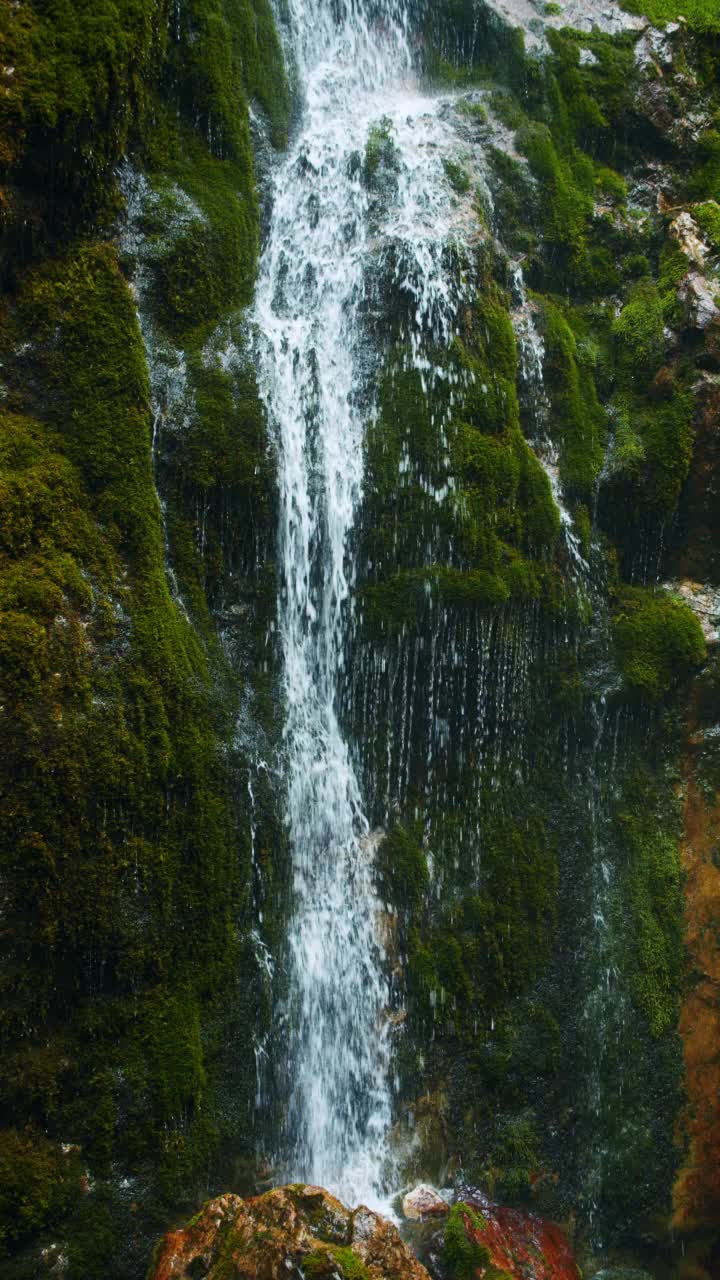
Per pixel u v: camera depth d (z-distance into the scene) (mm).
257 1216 4887
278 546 6629
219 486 6352
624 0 9008
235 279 6785
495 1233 6109
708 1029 7477
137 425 5941
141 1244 5281
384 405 7094
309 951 6371
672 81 8781
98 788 5305
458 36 8906
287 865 6367
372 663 6969
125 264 6270
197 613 6254
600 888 7449
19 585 5215
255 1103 5926
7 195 5586
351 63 8586
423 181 7773
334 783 6770
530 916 7180
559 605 7453
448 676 7102
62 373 5812
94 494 5781
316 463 6801
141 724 5547
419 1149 6551
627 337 8125
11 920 5035
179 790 5730
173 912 5656
